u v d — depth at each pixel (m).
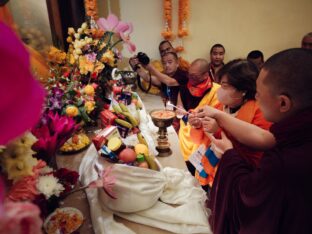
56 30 1.78
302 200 0.68
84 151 1.22
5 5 1.09
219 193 0.96
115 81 1.73
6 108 0.24
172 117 1.23
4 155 0.53
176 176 1.02
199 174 1.35
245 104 1.15
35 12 1.30
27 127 0.25
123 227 0.80
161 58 2.96
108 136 1.00
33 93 0.25
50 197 0.67
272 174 0.70
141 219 0.85
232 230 0.94
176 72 2.39
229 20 3.22
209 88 1.63
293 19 3.27
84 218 0.79
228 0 3.12
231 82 1.11
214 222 0.99
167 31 3.07
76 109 1.19
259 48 3.41
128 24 1.69
